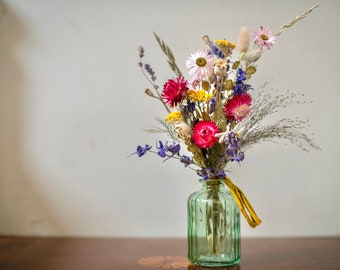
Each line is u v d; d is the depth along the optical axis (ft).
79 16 3.67
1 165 3.63
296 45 3.60
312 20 3.61
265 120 3.56
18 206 3.63
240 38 2.44
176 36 3.62
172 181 3.61
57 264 2.60
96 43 3.65
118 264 2.59
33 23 3.66
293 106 3.57
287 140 3.58
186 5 3.64
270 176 3.58
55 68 3.65
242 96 2.36
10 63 3.65
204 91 2.43
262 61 3.59
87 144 3.64
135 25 3.64
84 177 3.64
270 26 3.61
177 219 3.61
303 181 3.58
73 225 3.63
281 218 3.59
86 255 2.84
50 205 3.64
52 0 3.67
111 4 3.66
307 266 2.52
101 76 3.64
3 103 3.64
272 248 3.04
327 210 3.58
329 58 3.60
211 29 3.62
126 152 3.62
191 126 2.45
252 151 3.59
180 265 2.55
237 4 3.63
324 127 3.58
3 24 3.65
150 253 2.89
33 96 3.65
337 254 2.84
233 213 2.47
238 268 2.46
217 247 2.44
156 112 3.61
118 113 3.63
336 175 3.58
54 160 3.64
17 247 3.13
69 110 3.64
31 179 3.64
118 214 3.62
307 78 3.59
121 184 3.63
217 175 2.43
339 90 3.59
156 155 3.62
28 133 3.64
